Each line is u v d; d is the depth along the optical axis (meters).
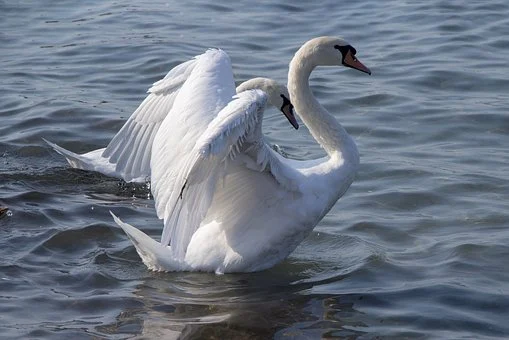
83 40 22.58
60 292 11.87
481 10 23.77
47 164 16.19
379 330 10.99
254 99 10.95
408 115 17.95
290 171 12.34
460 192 14.69
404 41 22.00
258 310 11.48
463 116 17.73
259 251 12.39
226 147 11.03
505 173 15.33
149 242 12.28
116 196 15.04
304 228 12.52
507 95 18.78
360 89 19.28
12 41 22.73
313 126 12.93
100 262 12.72
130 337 10.83
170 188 11.81
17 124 17.72
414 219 13.93
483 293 11.71
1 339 10.70
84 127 17.64
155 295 11.86
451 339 10.75
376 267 12.47
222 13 24.52
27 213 13.98
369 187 15.09
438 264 12.52
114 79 20.12
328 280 12.27
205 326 11.11
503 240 13.05
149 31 23.09
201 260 12.49
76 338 10.79
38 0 25.86
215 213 12.41
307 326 11.13
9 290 11.87
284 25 23.45
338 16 23.97
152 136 13.23
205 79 12.45
